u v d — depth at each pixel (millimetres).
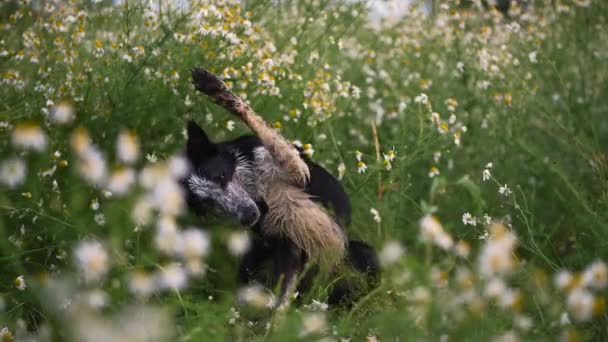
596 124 9484
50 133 6898
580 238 6855
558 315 4598
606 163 8180
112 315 4086
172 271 3846
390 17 10891
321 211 6266
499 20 10383
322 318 4695
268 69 7750
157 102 7562
